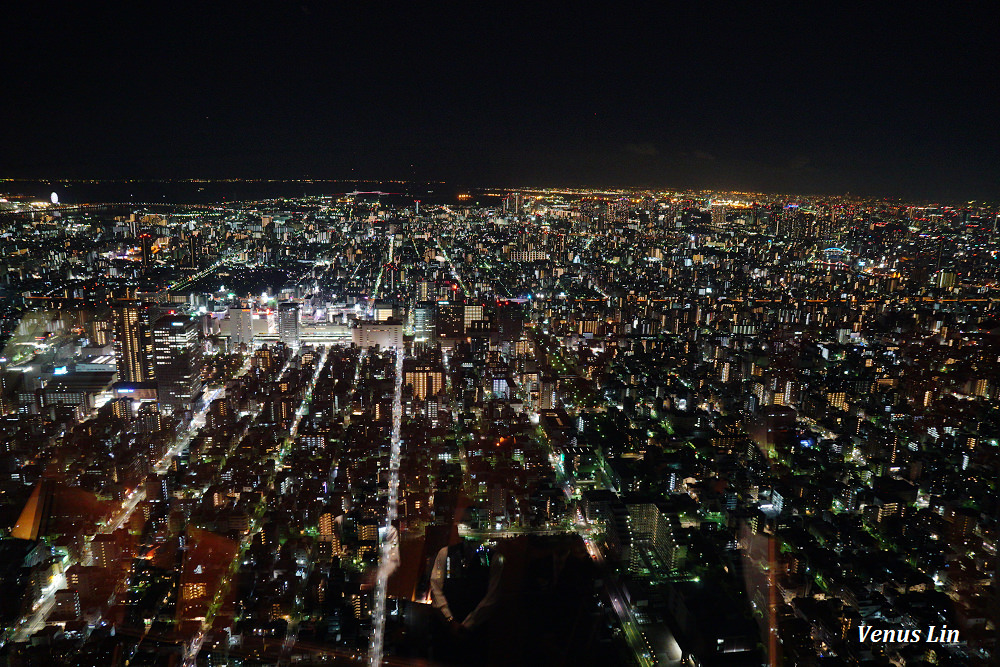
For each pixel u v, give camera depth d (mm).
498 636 23250
